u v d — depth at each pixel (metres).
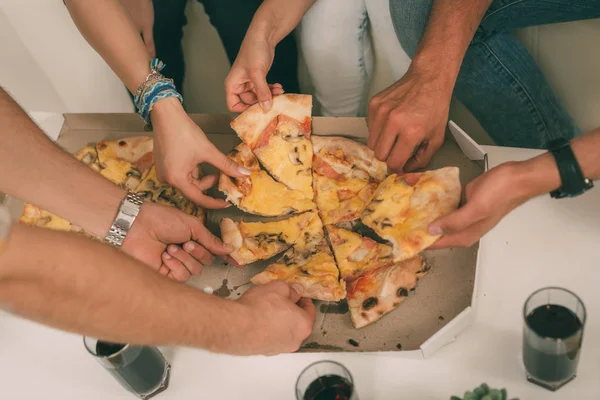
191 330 0.63
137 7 1.23
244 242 0.91
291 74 1.34
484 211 0.74
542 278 0.83
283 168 0.96
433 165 0.93
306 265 0.89
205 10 1.24
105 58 0.97
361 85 1.33
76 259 0.53
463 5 0.95
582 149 0.72
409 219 0.83
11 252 0.49
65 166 0.80
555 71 1.23
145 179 0.98
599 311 0.79
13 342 0.87
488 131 1.28
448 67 0.91
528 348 0.70
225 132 1.03
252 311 0.71
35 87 1.42
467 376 0.77
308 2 0.99
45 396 0.82
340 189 0.96
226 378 0.81
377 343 0.80
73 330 0.55
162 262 0.85
